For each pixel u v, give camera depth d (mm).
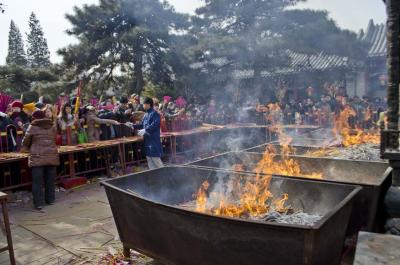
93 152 8391
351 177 5160
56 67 20703
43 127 6039
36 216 5598
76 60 20016
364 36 20203
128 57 19672
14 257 3902
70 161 7480
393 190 3785
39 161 5945
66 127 7652
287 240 2570
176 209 3072
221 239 2871
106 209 5871
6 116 7031
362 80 18234
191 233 3059
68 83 20047
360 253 2523
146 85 22234
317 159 5465
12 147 7027
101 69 20375
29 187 7152
